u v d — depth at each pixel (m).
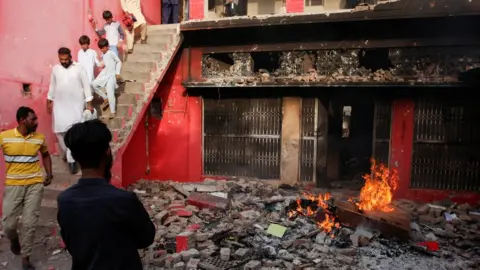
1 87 6.02
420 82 7.30
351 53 7.88
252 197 7.69
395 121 8.00
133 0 8.91
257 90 8.71
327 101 8.48
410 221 5.93
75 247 1.98
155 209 6.79
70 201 2.01
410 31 7.42
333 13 7.34
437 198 7.82
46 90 6.81
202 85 8.60
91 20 7.82
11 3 6.14
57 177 6.30
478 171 7.65
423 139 7.89
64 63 5.96
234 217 6.48
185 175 9.27
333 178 10.85
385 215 5.82
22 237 4.49
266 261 4.81
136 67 8.34
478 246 5.50
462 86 7.14
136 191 7.88
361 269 4.75
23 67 6.38
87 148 2.06
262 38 8.34
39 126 6.68
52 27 6.90
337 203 6.45
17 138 4.42
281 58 8.40
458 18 7.01
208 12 10.07
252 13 11.41
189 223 6.20
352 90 8.22
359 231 5.71
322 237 5.61
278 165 8.78
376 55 8.55
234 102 8.94
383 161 8.19
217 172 9.16
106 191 2.04
